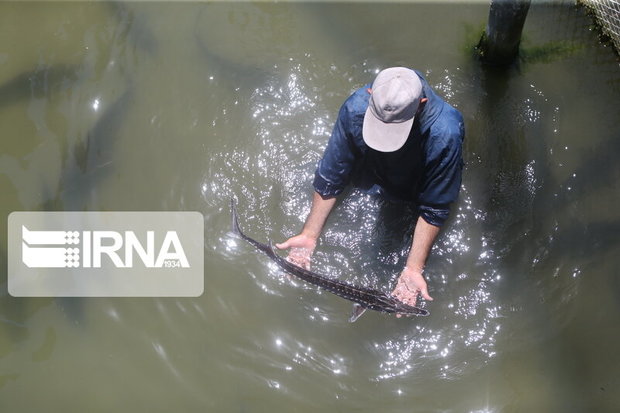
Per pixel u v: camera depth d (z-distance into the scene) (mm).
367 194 5465
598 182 5824
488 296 5316
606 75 6477
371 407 4895
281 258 4906
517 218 5629
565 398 4891
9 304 5289
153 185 5852
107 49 6660
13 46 6684
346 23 6879
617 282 5359
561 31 6801
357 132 4820
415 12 6957
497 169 5887
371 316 5219
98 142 6074
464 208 5656
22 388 4945
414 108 4418
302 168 5895
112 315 5250
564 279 5383
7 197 5762
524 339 5148
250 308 5285
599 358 5051
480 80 6434
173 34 6781
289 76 6457
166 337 5164
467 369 5039
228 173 5902
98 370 5020
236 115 6215
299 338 5160
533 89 6367
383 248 5398
